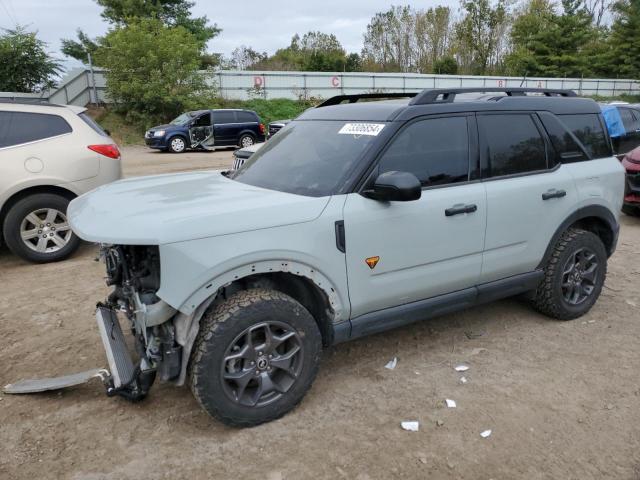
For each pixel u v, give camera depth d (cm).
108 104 2823
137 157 1933
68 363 384
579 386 348
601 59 4769
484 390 344
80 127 645
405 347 406
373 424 309
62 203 621
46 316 467
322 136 375
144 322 281
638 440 294
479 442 293
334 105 420
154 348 291
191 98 2734
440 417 315
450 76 3756
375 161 333
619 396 336
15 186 593
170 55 2653
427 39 5881
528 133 410
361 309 335
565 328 438
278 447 289
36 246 620
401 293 348
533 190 400
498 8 5578
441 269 362
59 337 426
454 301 378
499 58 5725
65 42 3659
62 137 626
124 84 2598
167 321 291
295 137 396
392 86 3634
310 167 351
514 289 412
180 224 271
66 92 2720
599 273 456
